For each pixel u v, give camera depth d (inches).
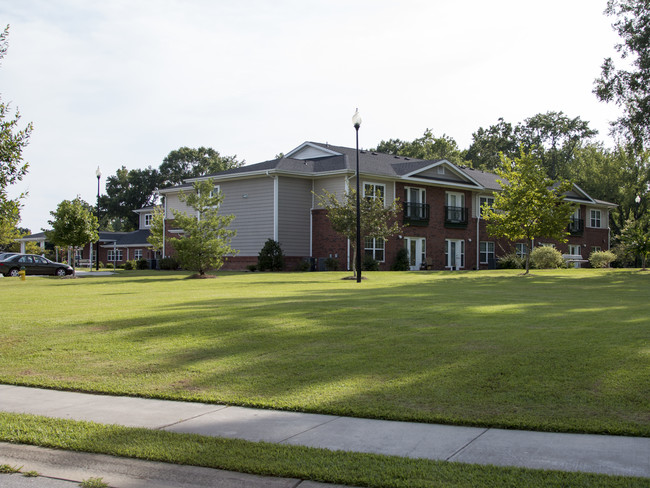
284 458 177.6
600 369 272.5
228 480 166.4
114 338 377.7
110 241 2529.5
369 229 1023.6
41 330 408.8
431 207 1489.9
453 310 482.3
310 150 1523.1
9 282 1013.8
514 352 310.8
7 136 434.0
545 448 185.5
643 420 208.4
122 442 195.3
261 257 1285.7
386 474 163.8
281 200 1332.4
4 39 437.1
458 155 3078.2
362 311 474.6
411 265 1444.4
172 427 214.8
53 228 1317.7
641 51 1267.2
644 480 156.6
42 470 177.0
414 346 332.5
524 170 1149.7
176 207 1697.8
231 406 243.6
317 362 304.7
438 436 199.2
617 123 1342.3
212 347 346.3
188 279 1029.2
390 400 239.8
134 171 3341.5
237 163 3412.9
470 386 254.8
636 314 460.8
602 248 2052.2
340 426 212.1
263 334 376.8
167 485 163.8
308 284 848.9
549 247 1514.5
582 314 460.4
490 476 160.9
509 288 768.3
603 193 2370.8
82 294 697.6
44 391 275.3
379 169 1387.8
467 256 1577.3
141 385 277.1
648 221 2332.7
